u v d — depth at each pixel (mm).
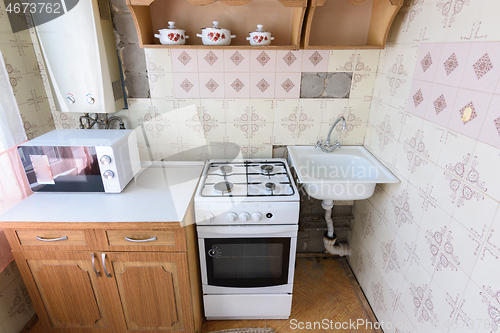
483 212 874
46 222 1162
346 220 2023
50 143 1294
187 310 1389
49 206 1275
